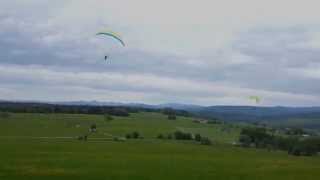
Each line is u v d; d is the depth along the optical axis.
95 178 69.12
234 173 78.81
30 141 144.38
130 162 93.62
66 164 86.12
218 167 88.25
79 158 99.19
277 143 155.50
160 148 137.00
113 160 96.81
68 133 178.62
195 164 93.00
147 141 161.50
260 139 162.38
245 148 148.88
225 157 115.88
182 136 177.50
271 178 73.75
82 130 189.50
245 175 76.38
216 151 134.38
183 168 84.50
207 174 76.69
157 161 97.50
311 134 178.88
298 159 116.44
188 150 134.00
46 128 191.75
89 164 87.50
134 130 192.38
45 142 142.38
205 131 196.75
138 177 71.12
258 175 76.62
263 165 95.38
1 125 194.50
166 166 87.25
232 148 147.12
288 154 137.62
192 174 76.19
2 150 112.44
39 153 108.50
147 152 122.19
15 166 79.12
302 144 144.62
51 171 74.12
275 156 125.88
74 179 67.75
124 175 72.81
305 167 90.88
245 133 166.62
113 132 186.25
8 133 170.62
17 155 101.44
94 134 177.88
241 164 96.19
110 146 136.62
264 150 145.38
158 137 176.88
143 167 84.31
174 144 154.25
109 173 74.56
